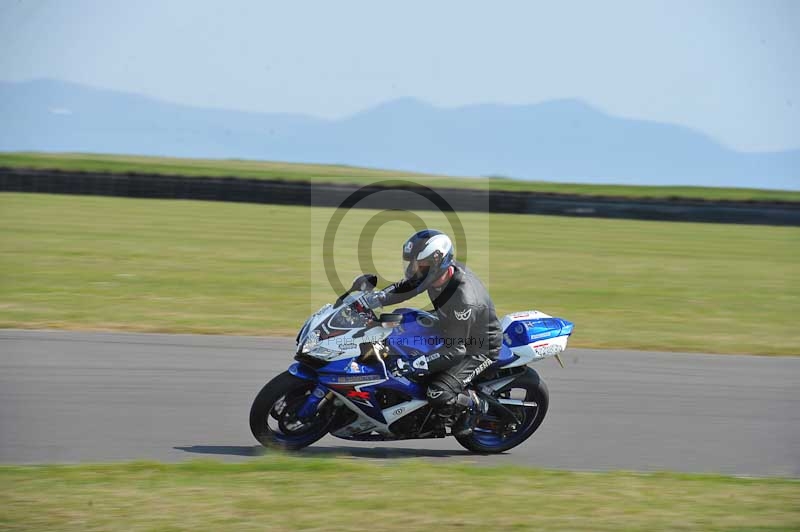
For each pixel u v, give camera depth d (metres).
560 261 69.62
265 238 77.56
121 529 14.85
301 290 50.66
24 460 19.97
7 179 109.31
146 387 27.34
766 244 89.88
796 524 16.45
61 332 35.03
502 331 22.70
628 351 36.72
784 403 28.98
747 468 22.05
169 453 21.09
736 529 16.08
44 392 26.17
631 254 76.50
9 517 15.27
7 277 48.81
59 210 92.00
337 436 21.81
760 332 42.81
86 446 21.30
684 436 24.75
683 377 32.22
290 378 20.83
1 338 33.44
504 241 83.25
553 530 15.64
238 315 41.16
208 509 16.05
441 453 22.92
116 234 73.88
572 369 32.84
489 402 22.59
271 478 18.25
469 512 16.45
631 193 135.50
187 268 56.72
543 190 136.50
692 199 112.75
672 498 18.00
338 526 15.38
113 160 164.88
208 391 27.25
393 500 16.97
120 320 38.28
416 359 21.33
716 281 62.12
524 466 21.33
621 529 15.84
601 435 24.59
